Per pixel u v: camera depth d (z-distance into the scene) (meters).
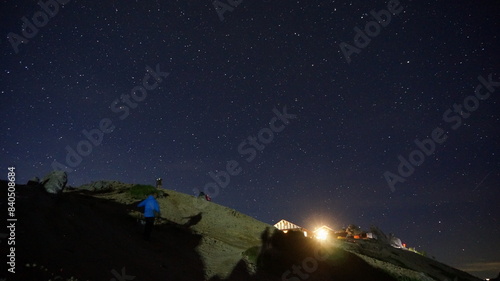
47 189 10.48
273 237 17.62
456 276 23.52
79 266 6.64
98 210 12.94
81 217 10.17
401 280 16.41
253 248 13.71
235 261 12.12
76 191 18.75
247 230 18.69
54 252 6.76
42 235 7.36
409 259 24.50
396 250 26.53
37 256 6.19
